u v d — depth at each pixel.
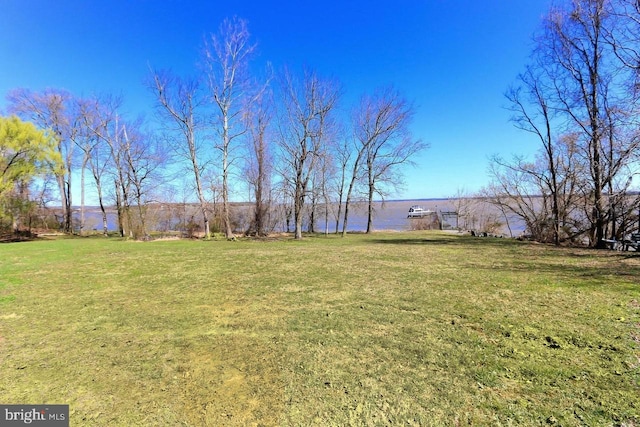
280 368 3.33
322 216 31.41
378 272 8.55
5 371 3.30
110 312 5.24
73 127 27.91
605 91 13.19
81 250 13.87
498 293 6.15
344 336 4.16
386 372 3.21
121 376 3.20
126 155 23.66
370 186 28.05
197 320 4.85
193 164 21.72
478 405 2.65
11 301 5.89
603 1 12.74
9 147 19.12
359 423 2.45
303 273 8.47
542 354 3.52
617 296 5.69
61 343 4.01
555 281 7.08
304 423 2.46
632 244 12.13
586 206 14.86
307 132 20.39
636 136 9.95
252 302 5.77
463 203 35.69
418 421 2.46
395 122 25.70
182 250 13.94
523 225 23.42
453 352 3.63
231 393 2.88
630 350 3.53
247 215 25.59
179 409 2.66
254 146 23.61
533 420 2.45
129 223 22.80
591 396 2.72
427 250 13.73
